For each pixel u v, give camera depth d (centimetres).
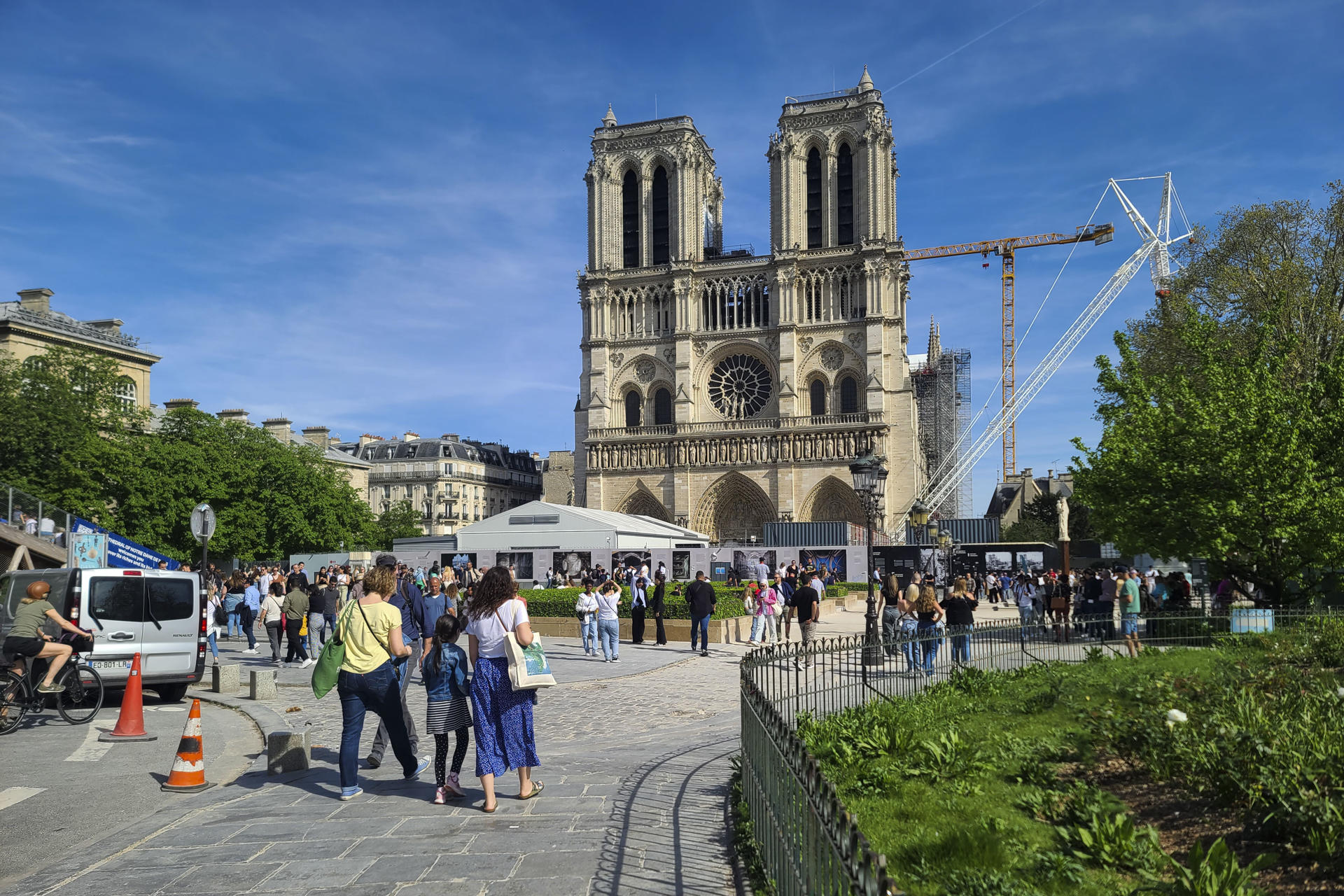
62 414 7069
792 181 11844
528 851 1029
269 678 2495
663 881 927
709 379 12125
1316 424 3616
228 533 7888
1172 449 3612
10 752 1748
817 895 673
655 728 2009
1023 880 893
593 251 12569
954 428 15075
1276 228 5853
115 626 2366
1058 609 3994
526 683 1228
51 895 920
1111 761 1420
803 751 744
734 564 7281
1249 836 1029
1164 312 6266
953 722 1656
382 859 1010
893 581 3312
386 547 12156
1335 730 1252
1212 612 3562
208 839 1103
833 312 11638
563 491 16688
